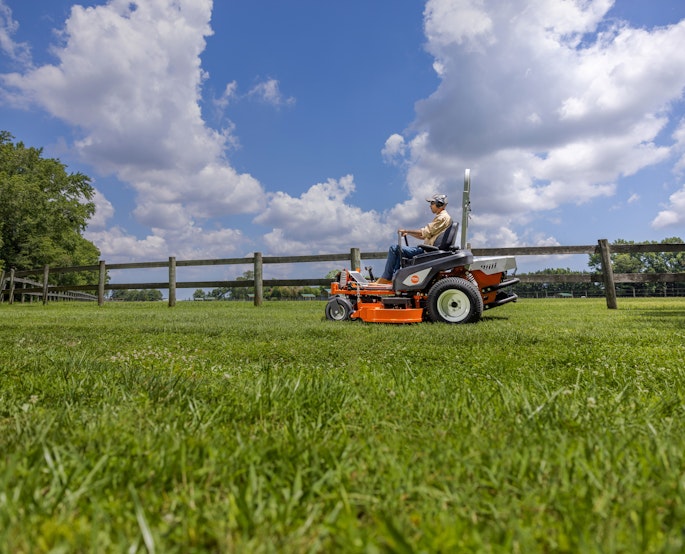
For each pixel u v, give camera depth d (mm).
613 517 892
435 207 6988
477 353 3441
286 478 1140
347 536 827
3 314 9359
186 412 1740
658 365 2834
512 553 789
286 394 1975
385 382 2318
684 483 1015
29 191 40812
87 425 1518
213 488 1077
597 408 1693
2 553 787
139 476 1119
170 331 5270
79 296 39031
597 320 6328
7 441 1358
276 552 791
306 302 12969
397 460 1211
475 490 1057
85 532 839
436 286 6207
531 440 1354
